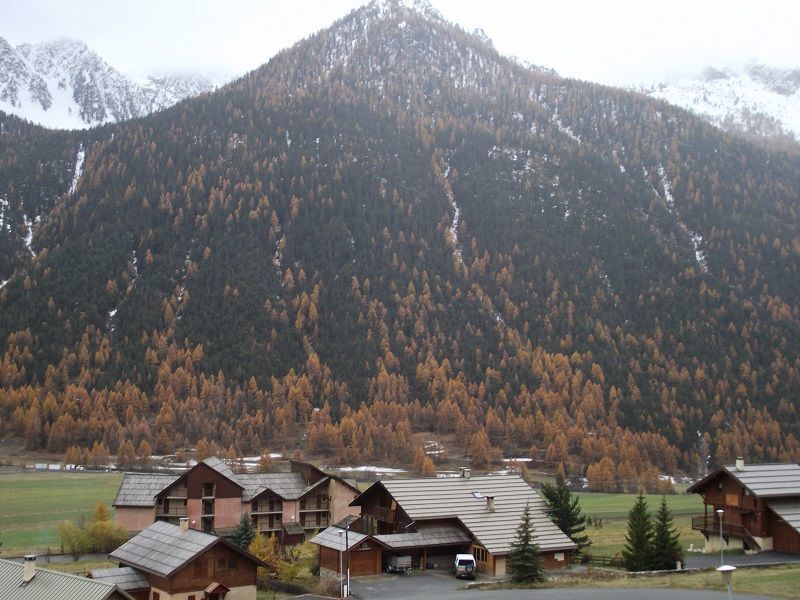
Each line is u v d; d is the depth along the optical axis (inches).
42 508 4458.7
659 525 2815.0
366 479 6274.6
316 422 7731.3
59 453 6988.2
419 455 6899.6
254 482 3961.6
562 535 2965.1
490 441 7751.0
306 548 3253.0
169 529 2667.3
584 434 7716.5
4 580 2096.5
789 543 2925.7
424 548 2942.9
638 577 2568.9
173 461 6811.0
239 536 3186.5
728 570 1716.3
